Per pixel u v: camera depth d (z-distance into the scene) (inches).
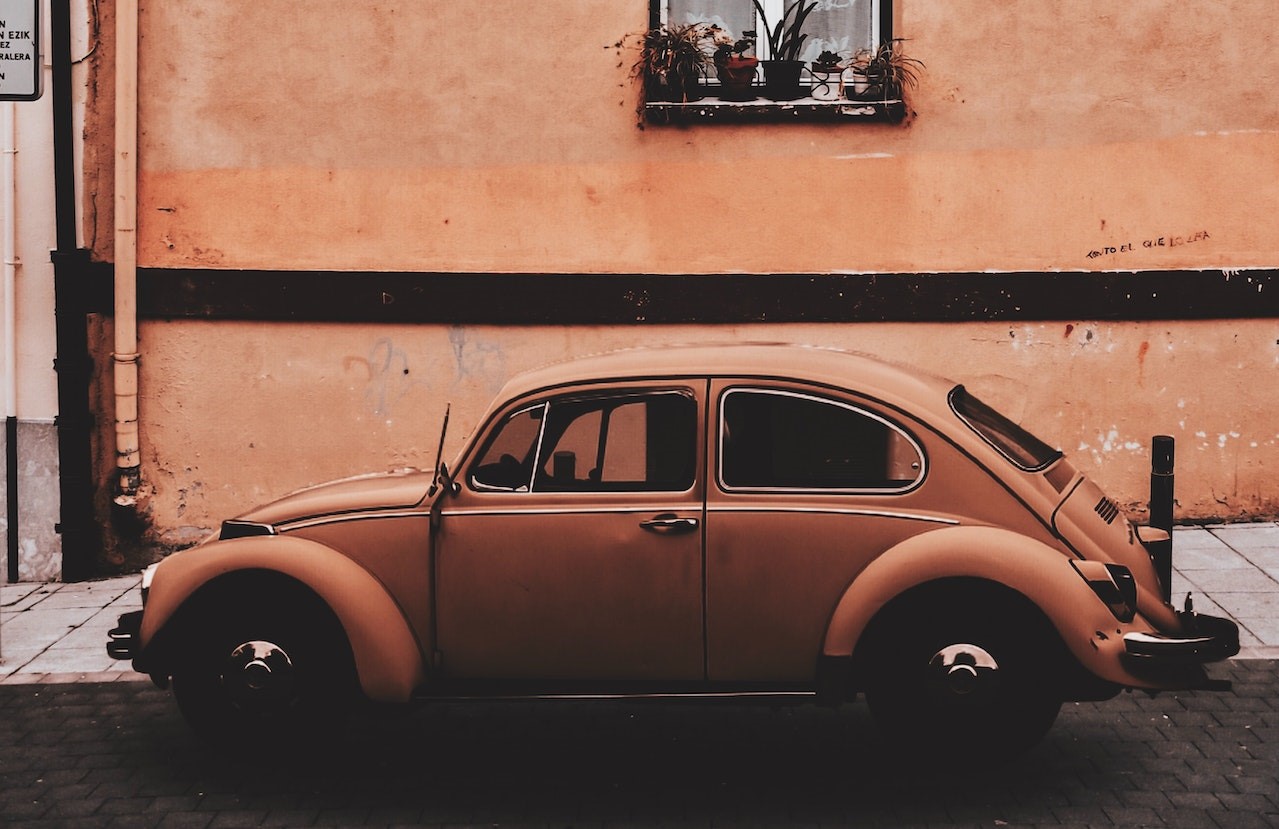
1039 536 207.8
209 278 366.3
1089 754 227.3
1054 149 361.4
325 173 366.6
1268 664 268.4
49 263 363.6
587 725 247.4
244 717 224.4
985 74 360.8
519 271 367.2
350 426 371.6
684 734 241.9
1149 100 359.9
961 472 209.5
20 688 278.1
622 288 365.7
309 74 364.5
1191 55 358.6
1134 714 244.4
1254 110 359.6
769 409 214.1
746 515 210.2
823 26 375.9
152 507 372.8
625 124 364.5
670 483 214.5
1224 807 206.2
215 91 365.1
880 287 363.3
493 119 365.1
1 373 366.0
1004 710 207.6
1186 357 364.5
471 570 216.1
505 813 210.7
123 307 362.6
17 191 362.3
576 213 366.6
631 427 216.7
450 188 366.6
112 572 373.1
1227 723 239.5
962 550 202.5
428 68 364.2
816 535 208.7
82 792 222.8
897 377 222.4
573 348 368.8
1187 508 368.2
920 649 208.4
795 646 210.4
